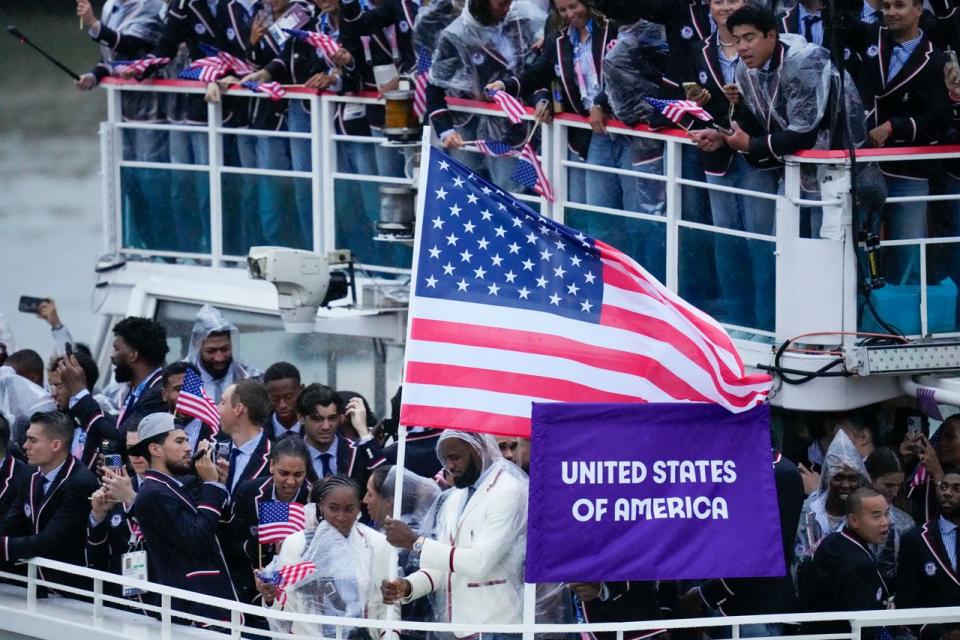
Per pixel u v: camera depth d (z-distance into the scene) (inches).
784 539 1332.4
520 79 1708.9
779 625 1363.2
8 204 3161.9
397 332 1881.2
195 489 1425.9
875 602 1326.3
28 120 3223.4
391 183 1868.8
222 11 2004.2
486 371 1248.2
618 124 1656.0
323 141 1923.0
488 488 1256.2
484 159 1820.9
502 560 1268.5
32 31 3248.0
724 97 1574.8
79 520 1471.5
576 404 1214.9
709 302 1610.5
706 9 1627.7
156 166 2063.2
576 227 1726.1
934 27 1622.8
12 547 1456.7
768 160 1528.1
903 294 1541.6
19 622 1450.5
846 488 1432.1
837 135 1501.0
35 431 1464.1
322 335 1948.8
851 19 1593.3
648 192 1652.3
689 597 1341.0
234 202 2006.6
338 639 1264.8
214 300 1977.1
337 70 1893.5
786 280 1524.4
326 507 1296.8
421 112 1827.0
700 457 1229.1
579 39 1680.6
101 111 3221.0
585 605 1290.6
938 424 1636.3
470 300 1259.8
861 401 1530.5
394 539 1238.3
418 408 1245.7
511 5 1793.8
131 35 2041.1
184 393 1544.0
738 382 1229.1
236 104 2000.5
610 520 1219.2
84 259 3038.9
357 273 1923.0
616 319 1255.5
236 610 1282.0
